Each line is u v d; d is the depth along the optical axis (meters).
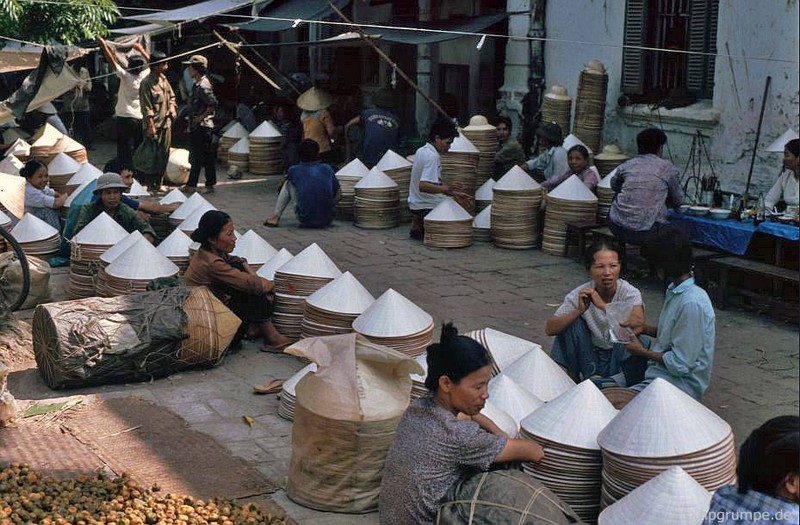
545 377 5.82
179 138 16.48
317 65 20.73
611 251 6.18
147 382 7.18
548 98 13.56
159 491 5.31
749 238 8.98
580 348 6.34
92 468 5.59
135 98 14.48
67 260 10.34
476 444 4.09
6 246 9.66
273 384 7.01
